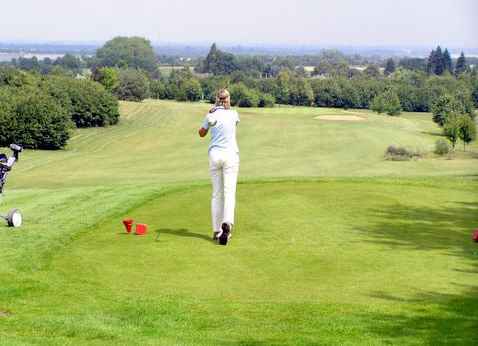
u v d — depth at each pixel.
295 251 11.67
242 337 7.45
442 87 163.12
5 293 9.23
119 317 8.27
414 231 13.12
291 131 103.94
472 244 12.12
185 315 8.30
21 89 101.38
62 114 91.69
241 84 152.88
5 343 7.02
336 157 80.81
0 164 14.26
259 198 16.36
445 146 84.19
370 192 17.17
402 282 9.80
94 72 155.75
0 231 13.25
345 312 8.32
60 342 7.21
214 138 12.69
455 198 16.58
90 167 72.94
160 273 10.41
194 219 14.47
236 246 12.06
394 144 92.69
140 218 14.62
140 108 131.12
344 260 11.07
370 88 164.00
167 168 72.38
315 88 163.62
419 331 7.54
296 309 8.48
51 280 9.93
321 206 15.45
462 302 8.71
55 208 15.79
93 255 11.55
